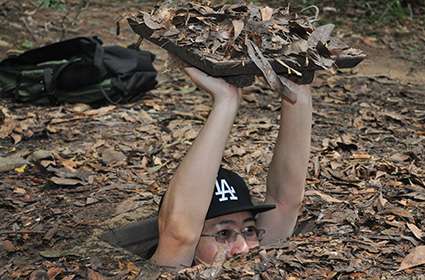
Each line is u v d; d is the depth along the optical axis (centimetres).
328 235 498
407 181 612
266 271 446
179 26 442
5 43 1045
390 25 1277
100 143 711
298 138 492
